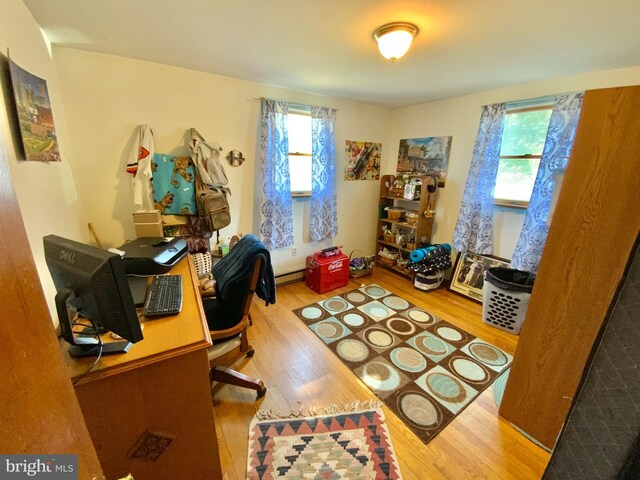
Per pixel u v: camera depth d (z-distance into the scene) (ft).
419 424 5.04
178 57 6.43
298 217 10.61
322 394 5.69
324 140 9.91
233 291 5.19
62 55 5.91
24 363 1.37
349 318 8.50
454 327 8.07
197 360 3.18
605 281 3.72
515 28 4.67
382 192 12.34
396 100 10.39
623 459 2.28
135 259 5.06
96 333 2.91
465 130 9.62
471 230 9.41
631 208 3.41
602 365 2.39
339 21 4.60
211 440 3.55
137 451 3.16
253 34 5.14
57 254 2.87
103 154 6.73
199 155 7.55
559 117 7.03
